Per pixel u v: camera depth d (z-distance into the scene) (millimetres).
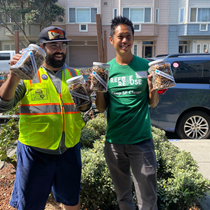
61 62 1971
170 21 22703
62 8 20438
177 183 2498
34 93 1896
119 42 2014
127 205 2195
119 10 22422
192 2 21531
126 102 2051
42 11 19719
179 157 2990
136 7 22266
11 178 3244
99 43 5023
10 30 21578
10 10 19406
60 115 1939
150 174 1979
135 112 2047
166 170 2871
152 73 1878
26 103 1905
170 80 1837
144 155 2006
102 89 1823
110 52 23344
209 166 3652
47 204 2707
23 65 1491
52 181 2020
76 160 2057
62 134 1958
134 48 23391
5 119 5328
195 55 4980
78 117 2072
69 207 2105
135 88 2043
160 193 2535
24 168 1901
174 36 22969
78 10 22734
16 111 2973
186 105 4801
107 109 2193
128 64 2080
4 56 12461
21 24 22281
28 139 1896
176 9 22500
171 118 4852
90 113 4242
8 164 3656
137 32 22500
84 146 3371
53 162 1962
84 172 2445
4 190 2984
